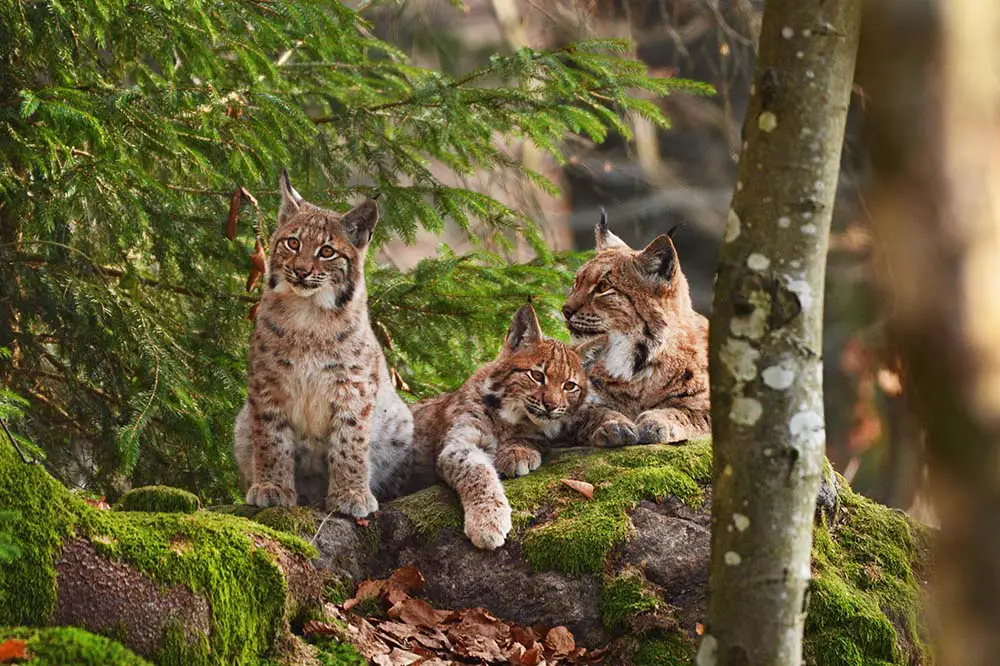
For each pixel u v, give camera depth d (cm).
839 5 617
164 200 1215
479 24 2652
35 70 1240
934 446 473
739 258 635
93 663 670
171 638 744
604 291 1247
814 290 633
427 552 1019
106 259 1295
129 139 1172
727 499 644
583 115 1345
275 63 1402
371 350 1071
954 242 458
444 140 1330
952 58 454
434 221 1350
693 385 1245
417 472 1177
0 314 1207
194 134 1179
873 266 518
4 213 1261
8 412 968
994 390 458
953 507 468
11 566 703
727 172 2766
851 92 648
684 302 1282
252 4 1251
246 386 1288
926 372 470
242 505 1029
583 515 1017
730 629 643
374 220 1066
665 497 1029
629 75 1346
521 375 1144
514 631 957
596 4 2573
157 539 773
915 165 460
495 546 1002
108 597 730
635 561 992
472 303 1335
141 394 1158
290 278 1018
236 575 799
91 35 1244
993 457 459
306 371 1034
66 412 1301
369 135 1382
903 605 1015
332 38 1286
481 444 1127
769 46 626
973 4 455
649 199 2664
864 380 1631
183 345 1298
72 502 753
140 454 1288
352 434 1045
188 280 1316
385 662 870
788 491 634
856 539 1050
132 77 1337
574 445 1179
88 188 1152
